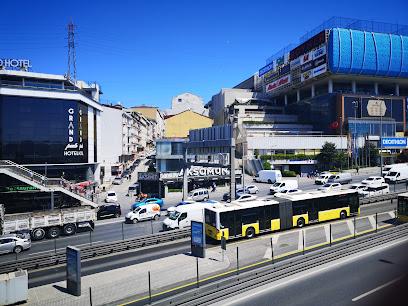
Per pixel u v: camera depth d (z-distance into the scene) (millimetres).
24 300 16125
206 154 38812
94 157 61656
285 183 53594
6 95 49906
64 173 55562
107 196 50969
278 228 28484
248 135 81125
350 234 26922
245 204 27609
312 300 15078
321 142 81750
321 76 88562
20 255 25656
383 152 83625
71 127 54688
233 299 15586
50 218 30891
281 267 18516
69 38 63094
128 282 18250
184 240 27578
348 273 18250
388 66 87938
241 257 22156
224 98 119188
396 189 50250
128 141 98500
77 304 15781
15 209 41781
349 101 87562
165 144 74188
